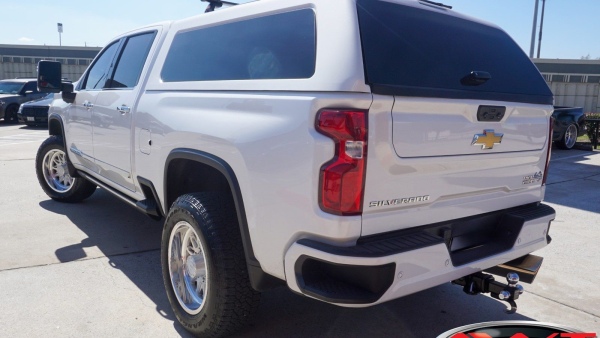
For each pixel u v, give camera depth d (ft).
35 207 18.80
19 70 103.60
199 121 9.55
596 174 30.22
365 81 7.27
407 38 8.37
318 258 7.33
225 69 9.74
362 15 7.85
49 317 10.38
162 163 10.86
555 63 75.31
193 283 10.03
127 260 13.71
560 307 11.75
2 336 9.56
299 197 7.52
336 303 7.30
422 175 8.05
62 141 18.56
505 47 10.45
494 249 9.38
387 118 7.42
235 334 9.96
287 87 7.98
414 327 10.58
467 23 9.93
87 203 19.54
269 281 8.67
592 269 14.26
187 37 11.34
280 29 8.80
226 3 13.55
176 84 10.88
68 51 104.37
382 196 7.55
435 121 8.00
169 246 10.12
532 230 10.01
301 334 10.09
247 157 8.27
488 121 8.91
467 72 9.02
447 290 12.55
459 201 8.89
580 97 73.36
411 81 7.91
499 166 9.48
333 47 7.62
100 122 14.19
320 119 7.29
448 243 8.81
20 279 12.19
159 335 9.86
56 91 16.37
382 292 7.32
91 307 10.89
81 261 13.53
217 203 9.24
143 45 13.23
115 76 14.21
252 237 8.38
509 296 8.89
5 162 28.81
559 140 40.93
